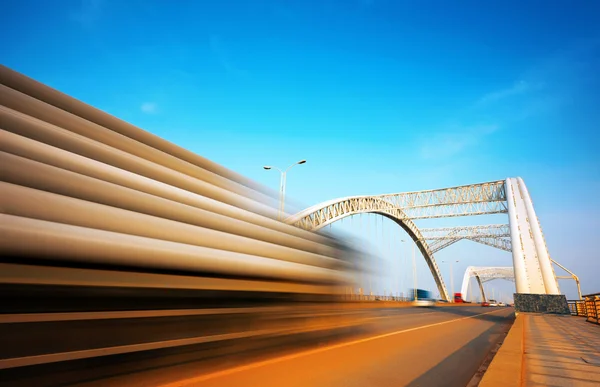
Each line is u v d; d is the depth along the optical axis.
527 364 5.88
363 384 4.72
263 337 5.12
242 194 5.20
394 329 12.94
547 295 33.91
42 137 2.92
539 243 54.72
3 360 2.33
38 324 2.54
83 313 2.79
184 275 3.49
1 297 2.33
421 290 65.31
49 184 2.67
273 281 4.96
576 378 4.84
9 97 2.88
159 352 3.58
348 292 7.49
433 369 5.96
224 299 4.27
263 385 4.22
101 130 3.62
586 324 17.55
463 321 20.03
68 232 2.53
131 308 3.17
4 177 2.42
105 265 2.77
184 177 4.26
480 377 5.49
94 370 2.97
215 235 3.98
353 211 63.00
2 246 2.16
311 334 6.34
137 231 3.10
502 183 68.94
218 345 4.36
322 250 6.52
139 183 3.52
